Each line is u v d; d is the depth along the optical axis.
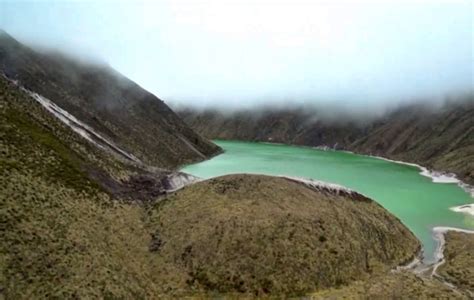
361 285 48.69
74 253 41.19
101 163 69.50
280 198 60.03
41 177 50.81
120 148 103.19
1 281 34.12
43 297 34.75
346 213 61.97
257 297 44.94
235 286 45.94
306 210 58.06
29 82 101.62
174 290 44.59
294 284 46.75
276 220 53.78
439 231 75.62
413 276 52.25
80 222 47.22
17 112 64.19
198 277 46.84
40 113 72.31
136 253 48.84
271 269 47.75
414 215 87.38
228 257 48.59
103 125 111.62
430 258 62.12
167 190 70.75
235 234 51.09
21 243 38.25
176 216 56.47
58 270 38.06
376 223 64.62
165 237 52.69
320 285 47.62
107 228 50.22
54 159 57.34
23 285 34.88
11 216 40.47
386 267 54.91
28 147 55.34
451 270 56.03
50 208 45.72
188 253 49.50
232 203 57.56
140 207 60.75
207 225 52.75
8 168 47.44
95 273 40.22
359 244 55.78
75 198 51.75
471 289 50.34
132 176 72.06
